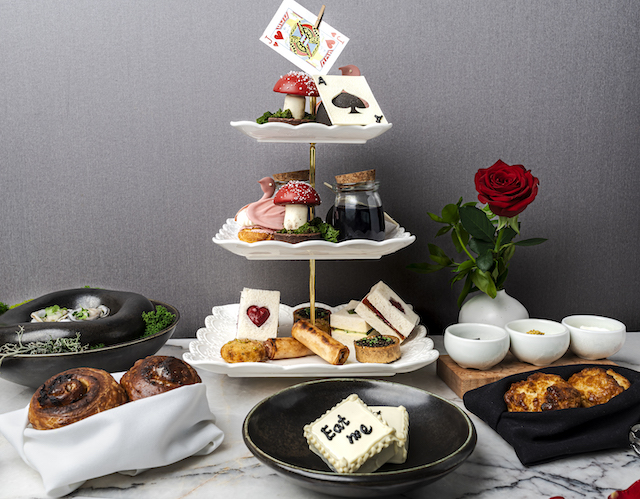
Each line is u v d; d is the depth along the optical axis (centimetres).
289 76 92
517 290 129
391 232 104
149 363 76
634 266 129
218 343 102
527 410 78
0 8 112
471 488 66
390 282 126
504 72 120
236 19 115
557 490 65
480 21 118
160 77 116
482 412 79
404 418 71
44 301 104
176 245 122
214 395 93
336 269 125
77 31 113
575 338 97
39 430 66
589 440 71
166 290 123
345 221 90
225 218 121
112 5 113
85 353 84
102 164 118
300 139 93
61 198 118
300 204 90
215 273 123
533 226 126
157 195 120
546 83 121
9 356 81
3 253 119
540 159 124
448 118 121
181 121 118
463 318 109
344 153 121
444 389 95
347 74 99
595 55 121
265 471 70
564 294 129
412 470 57
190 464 71
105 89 115
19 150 116
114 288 122
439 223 124
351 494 59
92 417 66
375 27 117
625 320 131
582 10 119
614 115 123
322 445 67
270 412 75
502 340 91
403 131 121
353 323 105
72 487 65
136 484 67
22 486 66
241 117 118
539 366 95
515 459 73
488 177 101
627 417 75
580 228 127
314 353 98
